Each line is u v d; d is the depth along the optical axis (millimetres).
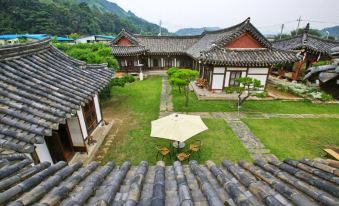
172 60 27094
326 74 3592
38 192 2283
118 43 25297
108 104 14258
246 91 16109
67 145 8328
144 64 27078
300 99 14680
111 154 8297
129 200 2244
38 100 5465
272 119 11602
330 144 8969
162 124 7633
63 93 6391
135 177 3010
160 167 3498
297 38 21469
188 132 7129
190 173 3512
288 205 2113
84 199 2320
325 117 11867
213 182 3066
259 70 15617
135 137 9578
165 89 18141
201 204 2361
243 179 2957
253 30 15258
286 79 20859
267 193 2336
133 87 19094
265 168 3482
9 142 3863
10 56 6520
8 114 4543
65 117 5375
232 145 8906
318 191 2367
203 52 15023
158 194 2400
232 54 15281
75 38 46938
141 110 13023
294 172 3043
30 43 7574
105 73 9742
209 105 13859
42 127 4586
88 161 7812
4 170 2803
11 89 5348
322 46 19672
